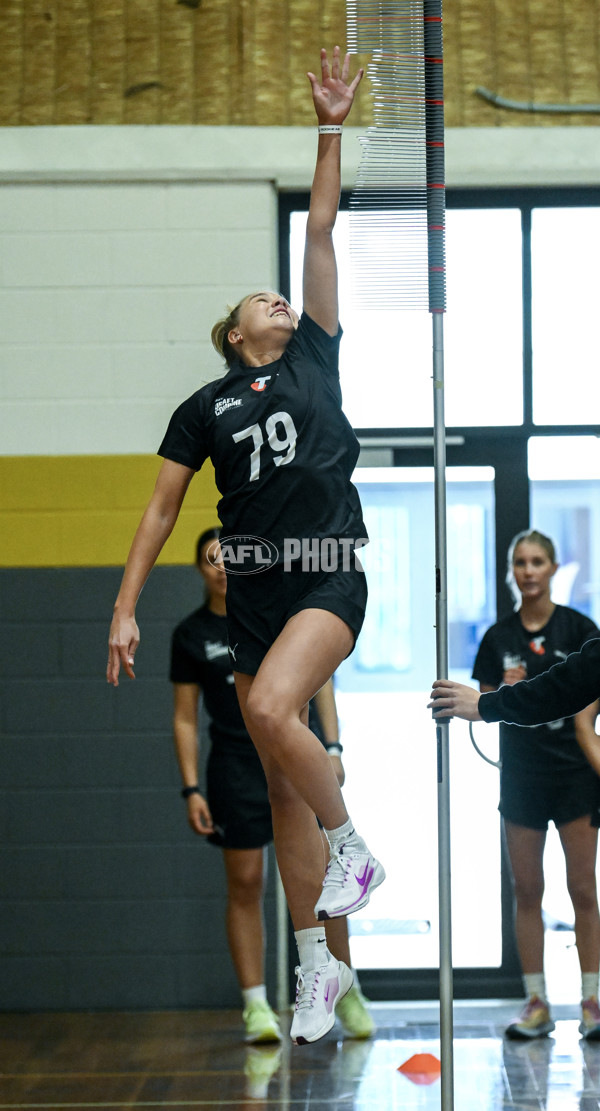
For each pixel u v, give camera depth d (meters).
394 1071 11.66
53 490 14.70
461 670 14.85
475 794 14.70
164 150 14.66
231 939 12.98
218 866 14.41
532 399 14.89
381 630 14.83
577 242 14.98
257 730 7.31
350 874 7.39
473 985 14.54
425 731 14.72
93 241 14.77
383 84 8.24
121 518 14.66
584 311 14.95
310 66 14.88
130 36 14.94
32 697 14.56
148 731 14.52
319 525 7.67
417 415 14.88
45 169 14.66
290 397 7.78
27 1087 11.27
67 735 14.52
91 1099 10.87
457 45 14.88
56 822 14.48
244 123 14.78
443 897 7.84
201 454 8.21
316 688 7.42
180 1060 12.17
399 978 14.62
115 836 14.45
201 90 14.83
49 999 14.35
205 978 14.35
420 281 8.15
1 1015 14.23
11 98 14.88
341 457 7.85
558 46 14.89
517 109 14.75
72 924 14.41
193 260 14.72
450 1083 7.69
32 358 14.77
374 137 8.23
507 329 14.94
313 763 7.21
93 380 14.77
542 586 12.83
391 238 8.17
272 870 14.10
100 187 14.78
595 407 14.91
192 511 14.62
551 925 14.64
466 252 15.01
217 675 12.88
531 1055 12.14
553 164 14.62
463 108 14.80
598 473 14.87
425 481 14.91
